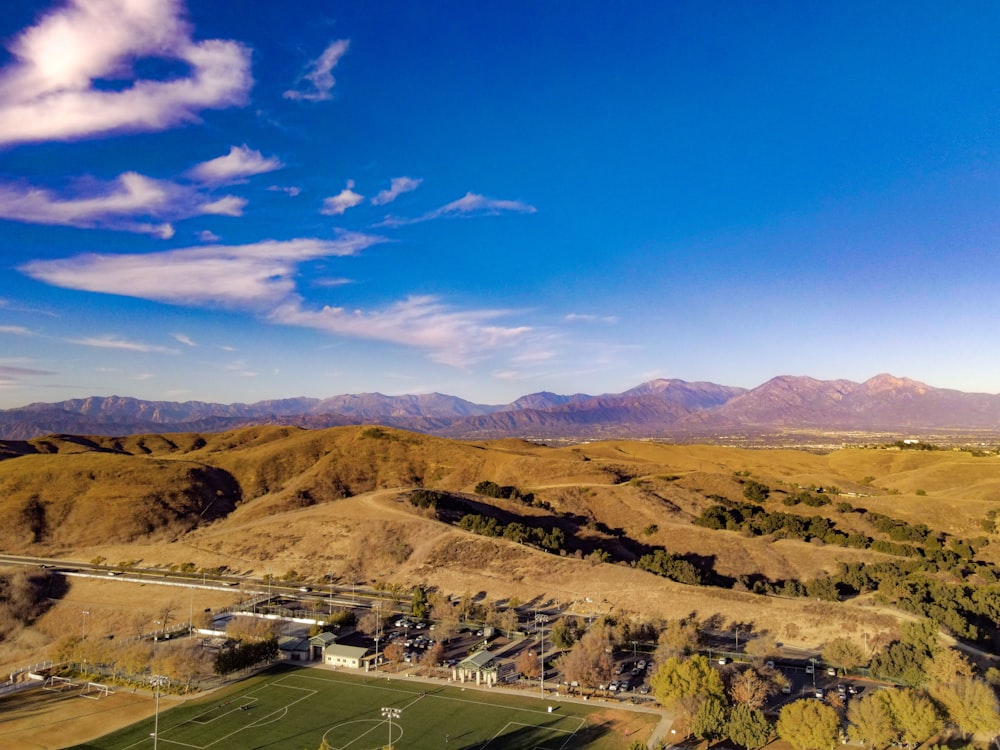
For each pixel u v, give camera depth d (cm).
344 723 9031
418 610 13238
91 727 8906
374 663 11256
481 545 16288
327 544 17550
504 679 10594
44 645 13025
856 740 8025
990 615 11856
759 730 8000
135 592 15200
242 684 10500
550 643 12019
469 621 13025
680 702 8612
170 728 8869
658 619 12300
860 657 10306
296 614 13500
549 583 14525
